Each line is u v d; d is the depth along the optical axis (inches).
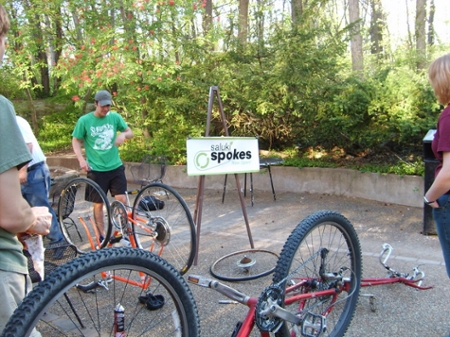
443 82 93.7
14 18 367.6
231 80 305.6
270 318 84.2
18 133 61.7
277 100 294.7
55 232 173.3
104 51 319.0
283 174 300.4
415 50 294.0
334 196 277.7
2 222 60.8
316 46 295.3
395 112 248.8
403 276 133.6
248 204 272.5
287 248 91.2
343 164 288.4
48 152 438.9
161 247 152.2
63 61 332.5
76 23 369.1
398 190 248.5
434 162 184.4
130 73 305.3
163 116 352.5
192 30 383.9
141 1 318.0
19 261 65.4
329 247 138.4
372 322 116.6
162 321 119.0
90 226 222.4
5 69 394.0
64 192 191.6
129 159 361.1
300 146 331.6
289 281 101.9
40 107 523.8
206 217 245.9
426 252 172.4
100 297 136.0
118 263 64.2
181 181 336.5
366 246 183.3
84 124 180.9
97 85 339.9
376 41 633.6
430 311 121.8
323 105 274.5
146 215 156.2
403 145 277.0
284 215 242.8
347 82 275.0
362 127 268.7
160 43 334.3
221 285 88.7
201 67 320.2
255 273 155.6
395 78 260.2
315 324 90.9
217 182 323.9
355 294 108.5
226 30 344.5
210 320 122.2
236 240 198.8
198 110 315.9
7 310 62.2
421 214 227.5
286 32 293.3
